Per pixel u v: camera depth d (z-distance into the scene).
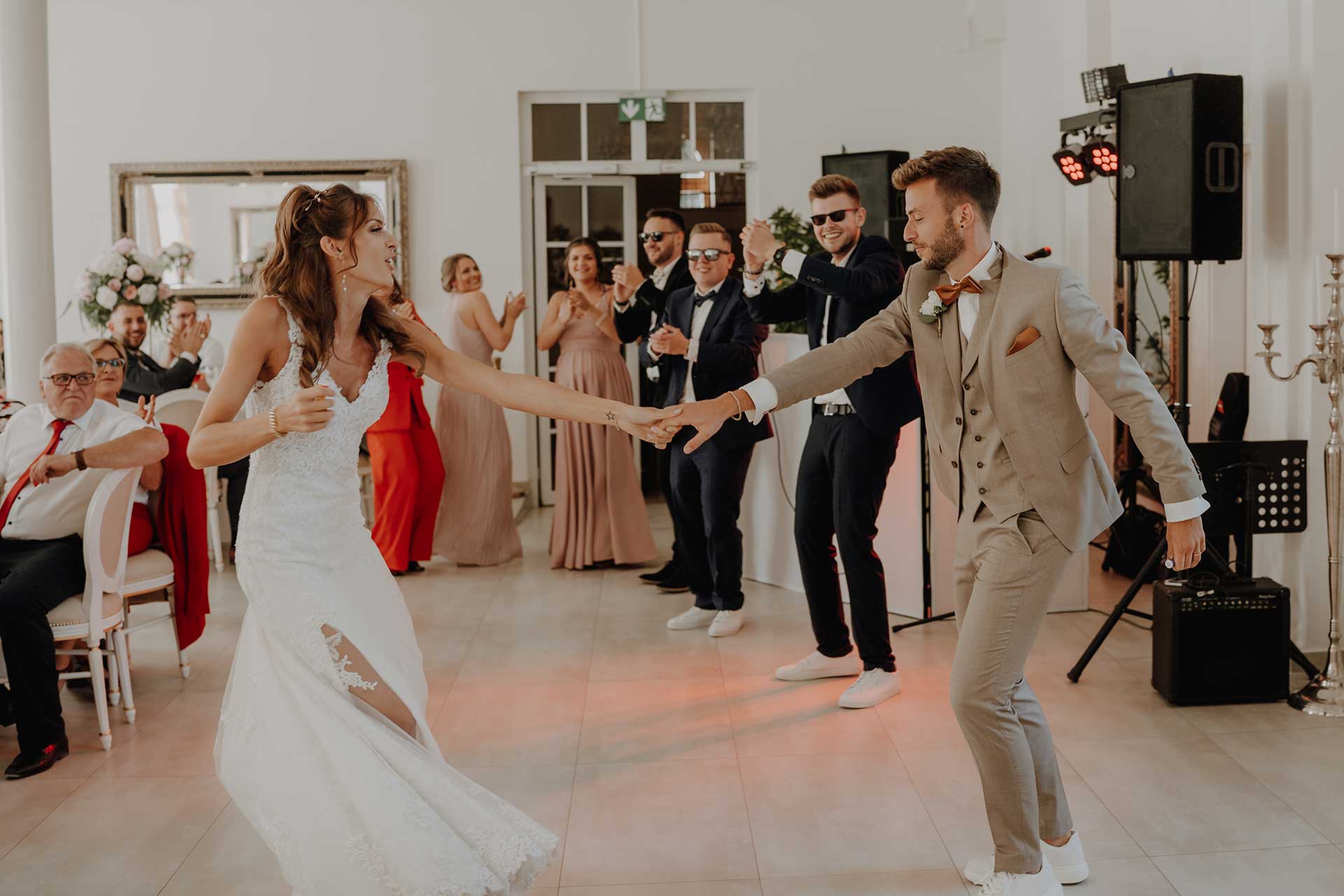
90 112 8.19
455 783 2.48
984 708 2.57
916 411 3.84
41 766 3.60
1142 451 2.52
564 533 6.33
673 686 4.33
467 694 4.29
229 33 8.16
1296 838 2.99
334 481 2.50
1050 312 2.49
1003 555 2.58
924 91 8.31
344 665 2.43
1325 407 4.45
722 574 4.98
